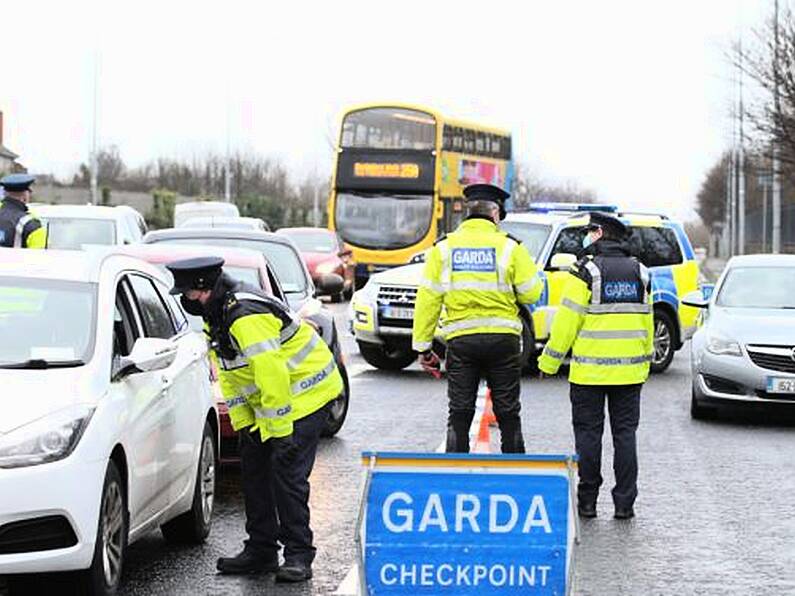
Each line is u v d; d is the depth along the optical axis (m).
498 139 65.94
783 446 21.50
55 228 30.69
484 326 15.88
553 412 24.86
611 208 33.72
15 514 10.57
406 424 23.14
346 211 59.94
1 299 12.44
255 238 23.59
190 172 136.50
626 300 15.85
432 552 10.14
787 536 15.06
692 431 23.08
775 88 64.06
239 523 15.47
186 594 12.30
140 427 12.16
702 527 15.49
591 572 13.34
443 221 60.03
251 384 12.66
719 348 23.84
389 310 31.05
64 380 11.45
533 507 10.13
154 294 14.20
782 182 74.19
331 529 15.02
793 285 26.03
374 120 59.94
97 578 11.11
